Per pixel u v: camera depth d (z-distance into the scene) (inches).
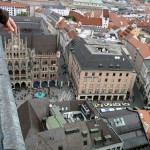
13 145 339.6
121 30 7869.1
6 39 4894.2
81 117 3307.1
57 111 3038.9
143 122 3420.3
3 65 504.7
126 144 3174.2
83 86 4943.4
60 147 2576.3
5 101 404.5
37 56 4980.3
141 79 5748.0
